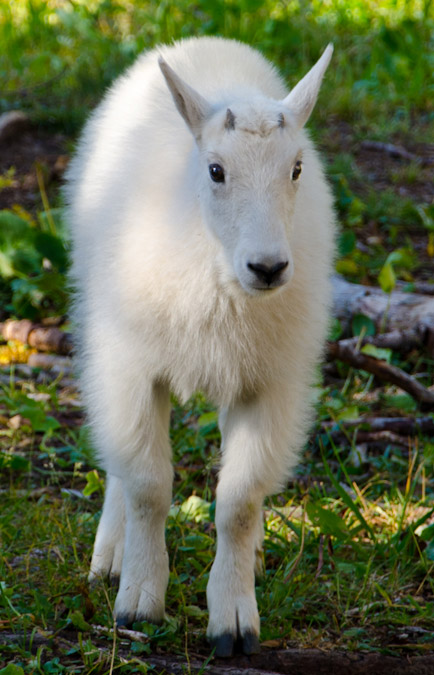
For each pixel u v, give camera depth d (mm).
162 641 5051
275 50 15664
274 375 5223
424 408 7953
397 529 6172
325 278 5426
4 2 17656
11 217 9430
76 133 13227
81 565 5781
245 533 5117
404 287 9289
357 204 10922
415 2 18375
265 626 5281
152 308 5051
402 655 5168
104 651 4848
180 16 16797
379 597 5668
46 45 16109
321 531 5930
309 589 5645
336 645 5199
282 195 4660
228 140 4660
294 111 4949
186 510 6379
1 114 13664
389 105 14578
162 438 5273
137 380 5191
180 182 5082
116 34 16359
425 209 11078
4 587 5391
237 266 4590
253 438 5195
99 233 5465
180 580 5598
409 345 8523
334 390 8117
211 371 5230
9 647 4816
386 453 7223
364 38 16328
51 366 8492
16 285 9172
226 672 4812
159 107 5625
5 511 6371
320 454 7371
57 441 7551
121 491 5707
